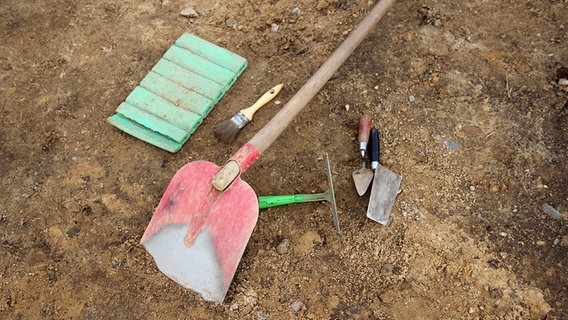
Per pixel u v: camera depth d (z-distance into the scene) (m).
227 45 1.88
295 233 1.58
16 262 1.55
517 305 1.48
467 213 1.59
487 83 1.78
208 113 1.75
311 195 1.58
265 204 1.57
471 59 1.82
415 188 1.63
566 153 1.66
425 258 1.53
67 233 1.58
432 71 1.81
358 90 1.78
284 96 1.78
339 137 1.71
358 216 1.60
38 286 1.52
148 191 1.65
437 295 1.49
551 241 1.55
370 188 1.62
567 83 1.75
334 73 1.76
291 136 1.71
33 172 1.67
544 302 1.48
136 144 1.71
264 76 1.82
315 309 1.49
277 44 1.88
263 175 1.66
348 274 1.53
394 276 1.52
